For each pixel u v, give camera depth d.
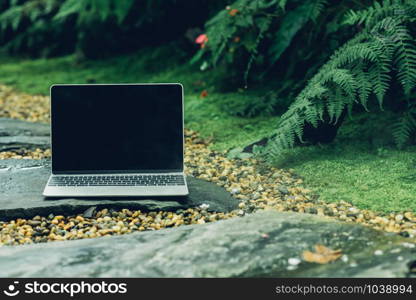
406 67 2.16
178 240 1.82
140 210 2.04
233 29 2.62
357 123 2.42
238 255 1.75
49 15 4.12
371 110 2.45
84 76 3.38
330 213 1.98
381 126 2.36
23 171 2.26
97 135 2.12
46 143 2.53
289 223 1.86
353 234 1.81
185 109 2.73
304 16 2.52
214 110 2.71
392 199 2.03
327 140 2.33
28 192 2.10
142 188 2.06
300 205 2.03
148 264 1.73
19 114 2.95
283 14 2.64
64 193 2.05
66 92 2.12
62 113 2.12
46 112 2.97
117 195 2.04
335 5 2.61
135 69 3.32
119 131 2.12
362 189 2.08
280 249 1.76
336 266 1.71
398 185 2.08
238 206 2.05
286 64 2.84
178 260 1.74
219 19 2.67
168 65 3.26
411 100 2.36
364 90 2.16
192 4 3.36
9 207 2.01
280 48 2.54
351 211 1.98
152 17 3.49
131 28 3.60
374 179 2.12
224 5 2.99
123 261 1.74
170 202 2.05
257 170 2.25
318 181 2.14
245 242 1.79
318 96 2.19
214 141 2.50
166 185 2.07
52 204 2.02
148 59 3.34
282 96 2.67
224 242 1.79
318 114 2.28
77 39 4.04
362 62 2.22
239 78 2.89
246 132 2.52
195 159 2.36
